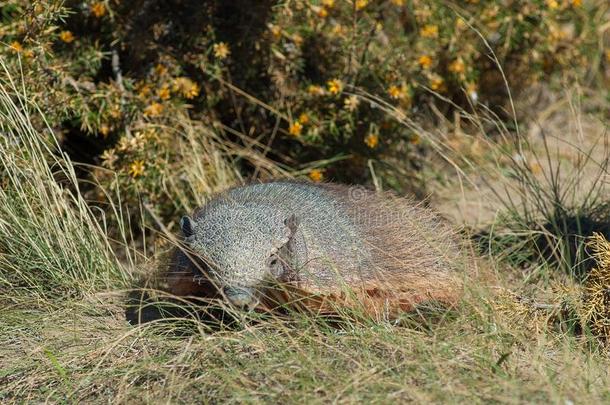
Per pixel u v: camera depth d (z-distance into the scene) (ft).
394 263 29.53
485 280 31.32
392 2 43.42
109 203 37.91
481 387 23.07
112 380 25.81
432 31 44.09
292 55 41.32
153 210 38.47
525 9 46.44
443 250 30.55
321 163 42.19
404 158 45.21
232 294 26.78
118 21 39.50
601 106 52.49
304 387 23.54
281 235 27.81
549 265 34.55
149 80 39.99
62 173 37.14
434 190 44.39
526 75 49.88
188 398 24.31
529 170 38.27
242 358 25.73
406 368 24.26
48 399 25.27
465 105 49.65
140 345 27.50
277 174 41.93
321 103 41.57
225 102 43.06
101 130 38.19
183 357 26.04
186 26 40.83
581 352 26.66
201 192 38.52
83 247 32.99
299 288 27.81
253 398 23.40
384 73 41.81
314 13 40.50
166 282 30.71
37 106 34.04
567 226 36.63
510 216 38.52
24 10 36.55
